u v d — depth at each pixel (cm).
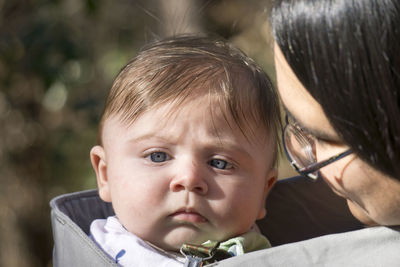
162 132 253
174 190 249
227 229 258
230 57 286
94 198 281
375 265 185
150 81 265
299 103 194
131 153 259
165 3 601
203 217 252
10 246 760
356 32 168
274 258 190
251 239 265
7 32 654
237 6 748
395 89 165
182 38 313
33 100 712
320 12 175
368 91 168
